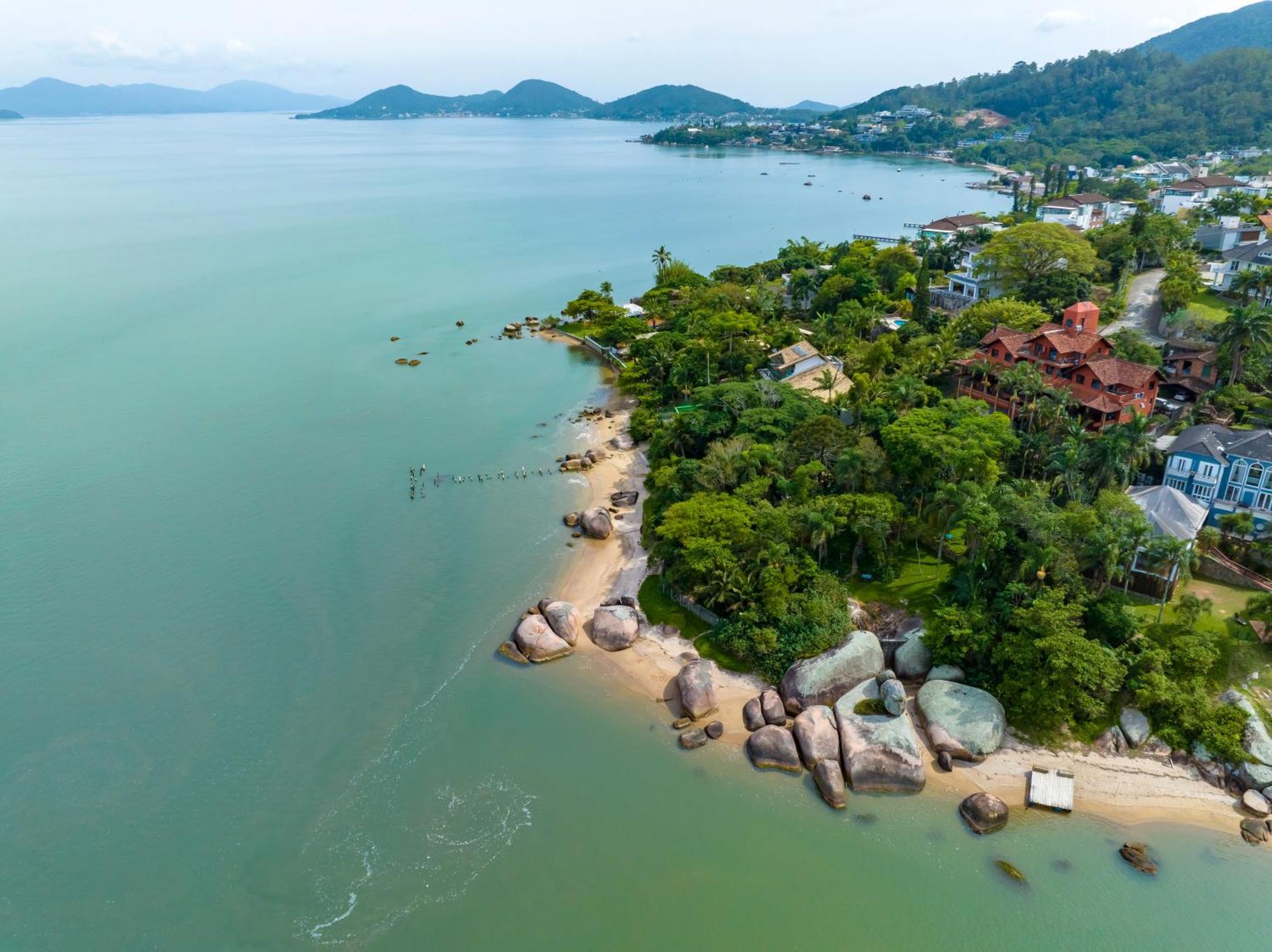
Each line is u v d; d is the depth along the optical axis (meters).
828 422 88.19
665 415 116.75
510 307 189.88
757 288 163.12
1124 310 135.75
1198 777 59.12
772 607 70.88
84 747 63.38
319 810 58.28
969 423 85.94
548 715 66.31
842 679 65.56
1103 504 71.81
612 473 106.31
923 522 82.50
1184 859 53.50
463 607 79.69
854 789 58.62
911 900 51.28
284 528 93.44
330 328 172.00
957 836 55.28
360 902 51.84
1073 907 50.72
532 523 94.62
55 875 53.72
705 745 62.88
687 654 71.88
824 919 50.19
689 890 52.09
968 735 61.03
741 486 85.06
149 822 57.41
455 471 107.50
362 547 89.88
